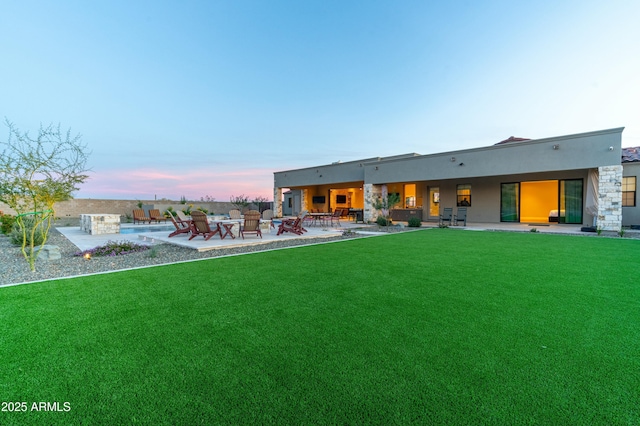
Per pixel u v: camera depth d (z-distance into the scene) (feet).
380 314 10.26
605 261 18.80
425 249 23.95
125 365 7.13
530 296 12.06
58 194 19.67
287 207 90.53
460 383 6.35
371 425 5.19
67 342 8.26
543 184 61.41
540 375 6.61
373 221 57.82
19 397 5.99
